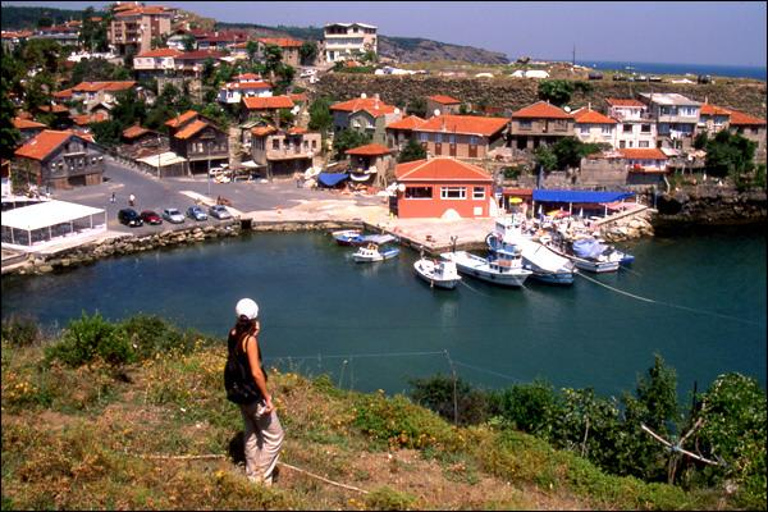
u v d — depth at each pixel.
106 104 98.25
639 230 61.69
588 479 12.70
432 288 45.69
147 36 128.38
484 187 62.28
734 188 69.12
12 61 96.19
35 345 20.14
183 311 39.81
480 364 33.28
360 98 89.44
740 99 88.12
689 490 14.28
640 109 79.38
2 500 9.75
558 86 87.94
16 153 70.31
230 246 55.59
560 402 18.97
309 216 62.09
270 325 37.94
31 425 12.39
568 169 71.12
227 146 81.25
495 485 11.95
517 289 46.28
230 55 118.25
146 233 54.41
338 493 10.89
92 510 9.76
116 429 12.54
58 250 49.31
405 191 61.78
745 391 16.62
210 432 12.77
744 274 49.56
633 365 33.53
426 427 13.72
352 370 31.83
